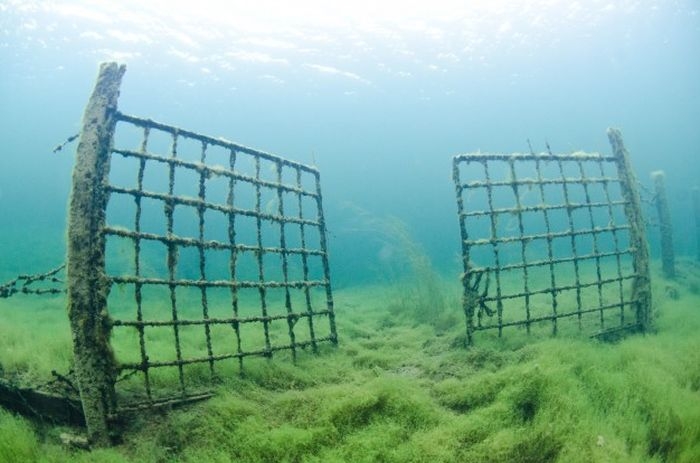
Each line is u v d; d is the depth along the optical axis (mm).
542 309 8188
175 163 4180
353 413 3727
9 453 3080
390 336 7480
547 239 6180
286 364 5105
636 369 4574
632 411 3797
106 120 3613
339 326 8141
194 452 3234
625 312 7504
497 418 3623
